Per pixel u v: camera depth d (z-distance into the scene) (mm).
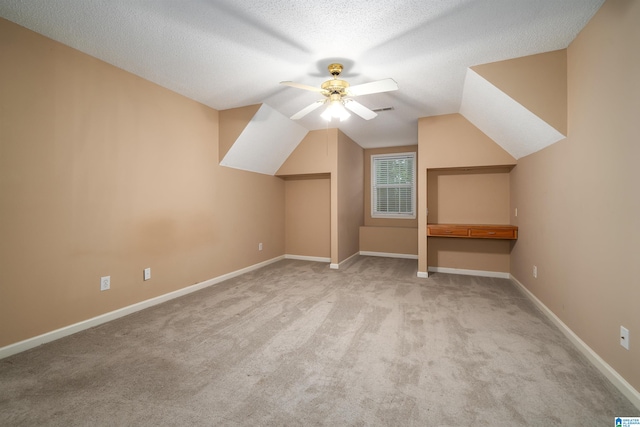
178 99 3346
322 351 2105
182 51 2412
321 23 2020
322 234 5512
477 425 1389
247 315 2793
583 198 2090
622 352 1645
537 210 3043
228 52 2424
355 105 2678
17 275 2070
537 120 2541
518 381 1737
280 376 1798
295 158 5145
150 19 1984
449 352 2084
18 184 2070
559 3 1818
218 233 4000
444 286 3793
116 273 2719
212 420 1422
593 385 1696
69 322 2371
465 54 2457
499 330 2445
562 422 1403
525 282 3482
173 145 3293
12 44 2027
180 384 1712
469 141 3932
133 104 2844
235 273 4324
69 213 2365
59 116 2291
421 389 1666
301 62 2586
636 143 1529
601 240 1858
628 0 1577
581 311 2107
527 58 2492
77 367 1885
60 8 1865
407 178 6172
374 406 1525
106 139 2621
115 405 1526
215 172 3934
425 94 3312
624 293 1630
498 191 4273
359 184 6117
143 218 2965
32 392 1626
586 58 2049
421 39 2225
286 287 3754
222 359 1994
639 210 1510
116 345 2186
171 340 2273
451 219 4520
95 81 2523
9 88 2018
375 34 2152
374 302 3164
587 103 2037
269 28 2078
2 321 2000
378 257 5895
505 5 1834
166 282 3229
